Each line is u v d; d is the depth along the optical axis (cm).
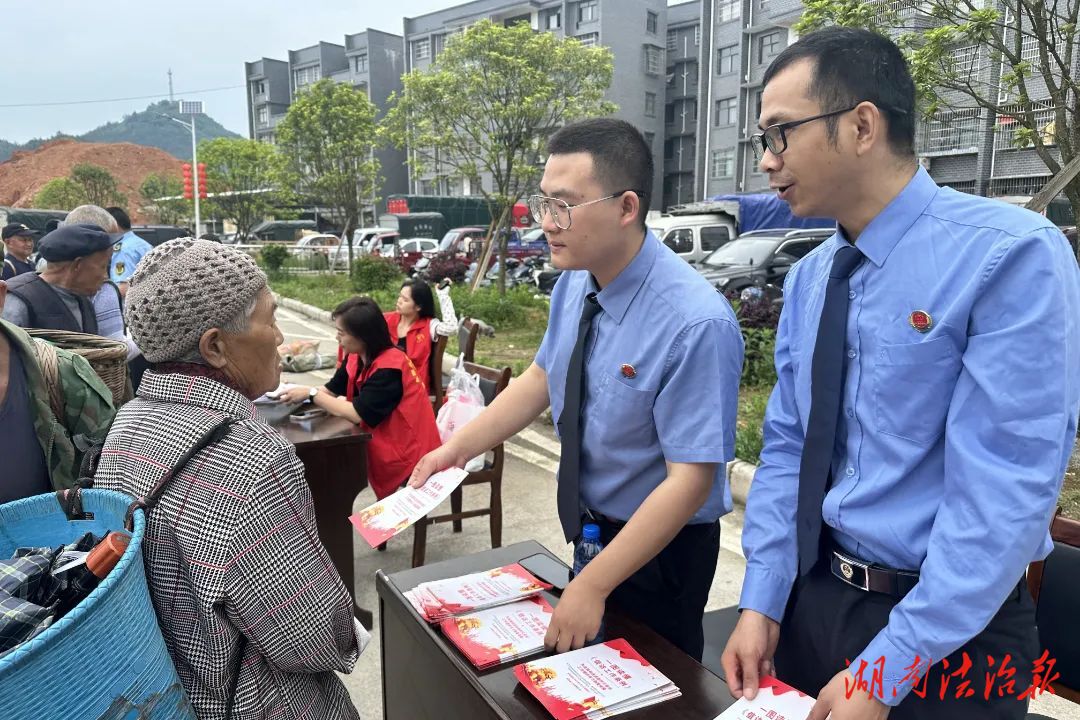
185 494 106
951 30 446
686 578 167
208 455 108
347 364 330
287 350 440
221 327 114
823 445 127
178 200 3656
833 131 115
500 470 339
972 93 473
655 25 3269
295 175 1712
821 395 127
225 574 105
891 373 116
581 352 154
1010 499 100
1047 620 156
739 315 667
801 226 1300
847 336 124
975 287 106
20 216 1642
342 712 132
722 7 2594
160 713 97
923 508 115
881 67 114
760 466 147
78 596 97
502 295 1098
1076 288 105
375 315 310
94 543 109
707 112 2677
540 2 3269
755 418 470
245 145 2975
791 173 120
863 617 123
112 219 405
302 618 112
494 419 178
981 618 102
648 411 146
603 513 163
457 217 2933
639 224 143
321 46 4606
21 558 99
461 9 3569
